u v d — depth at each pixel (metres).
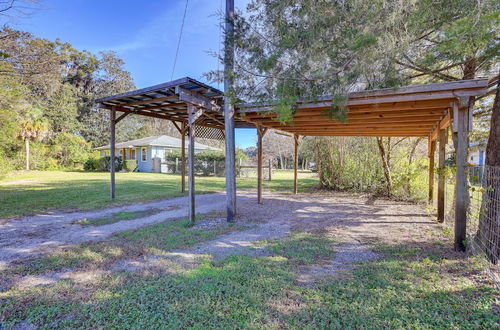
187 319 2.00
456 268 2.90
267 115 5.29
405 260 3.17
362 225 4.97
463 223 3.43
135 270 2.88
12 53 6.42
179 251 3.51
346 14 3.07
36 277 2.73
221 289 2.45
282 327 1.91
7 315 2.05
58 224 4.96
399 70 3.71
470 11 2.81
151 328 1.89
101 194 8.66
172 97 5.88
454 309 2.11
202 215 5.78
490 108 5.59
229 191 5.18
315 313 2.08
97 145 29.50
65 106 24.48
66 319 2.00
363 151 9.75
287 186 11.70
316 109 4.65
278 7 3.38
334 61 3.17
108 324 1.94
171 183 12.23
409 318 2.00
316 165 11.49
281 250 3.55
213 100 5.64
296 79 3.44
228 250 3.55
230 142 5.12
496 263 3.00
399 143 9.12
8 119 10.63
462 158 3.38
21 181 12.52
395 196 8.45
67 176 15.55
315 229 4.66
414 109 4.18
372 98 3.66
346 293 2.38
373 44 2.84
